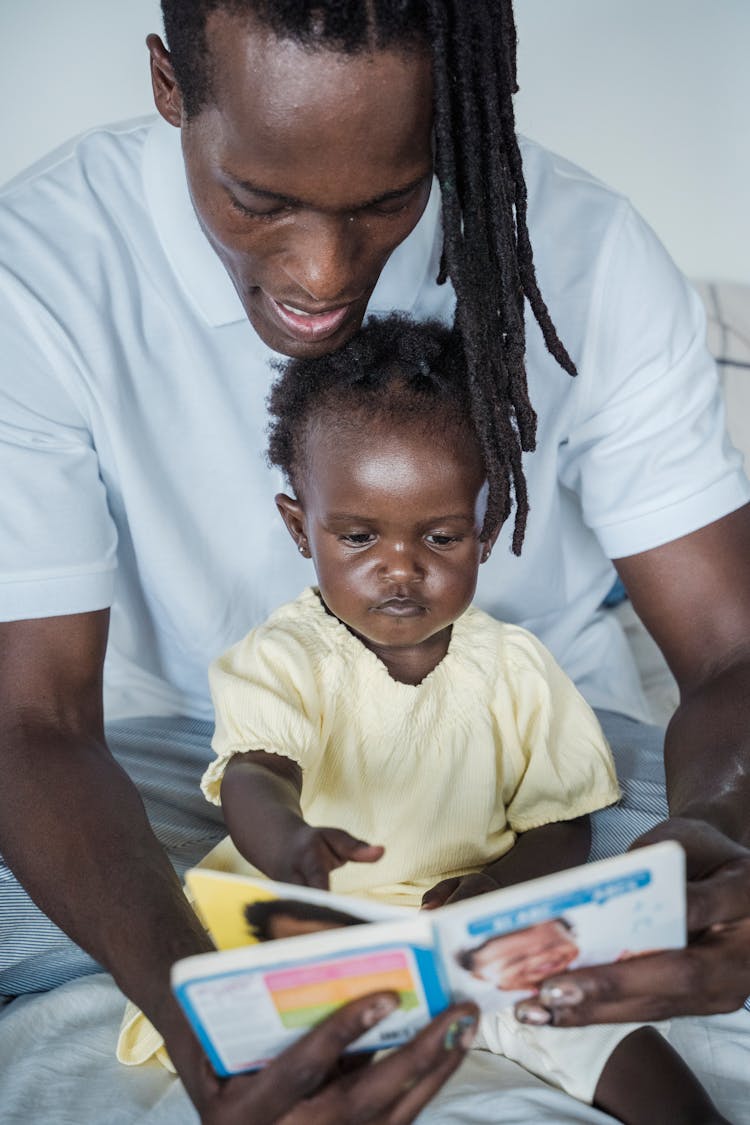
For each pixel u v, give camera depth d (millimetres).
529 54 2270
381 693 1262
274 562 1450
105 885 1062
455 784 1292
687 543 1379
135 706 1634
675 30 2219
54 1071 1154
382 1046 848
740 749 1174
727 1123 1040
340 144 933
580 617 1648
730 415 2201
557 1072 1108
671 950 844
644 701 1756
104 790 1162
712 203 2328
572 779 1321
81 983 1264
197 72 957
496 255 1094
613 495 1427
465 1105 1059
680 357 1412
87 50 2174
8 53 2180
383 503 1180
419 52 924
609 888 768
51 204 1330
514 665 1314
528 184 1394
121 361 1334
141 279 1340
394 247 1051
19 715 1226
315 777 1270
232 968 746
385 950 748
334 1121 803
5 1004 1340
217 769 1204
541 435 1428
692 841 942
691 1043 1178
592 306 1397
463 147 1015
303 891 788
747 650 1332
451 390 1204
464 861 1307
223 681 1229
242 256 1051
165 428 1372
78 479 1311
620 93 2273
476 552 1232
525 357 1363
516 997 827
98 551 1303
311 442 1228
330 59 901
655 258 1424
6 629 1260
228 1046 815
